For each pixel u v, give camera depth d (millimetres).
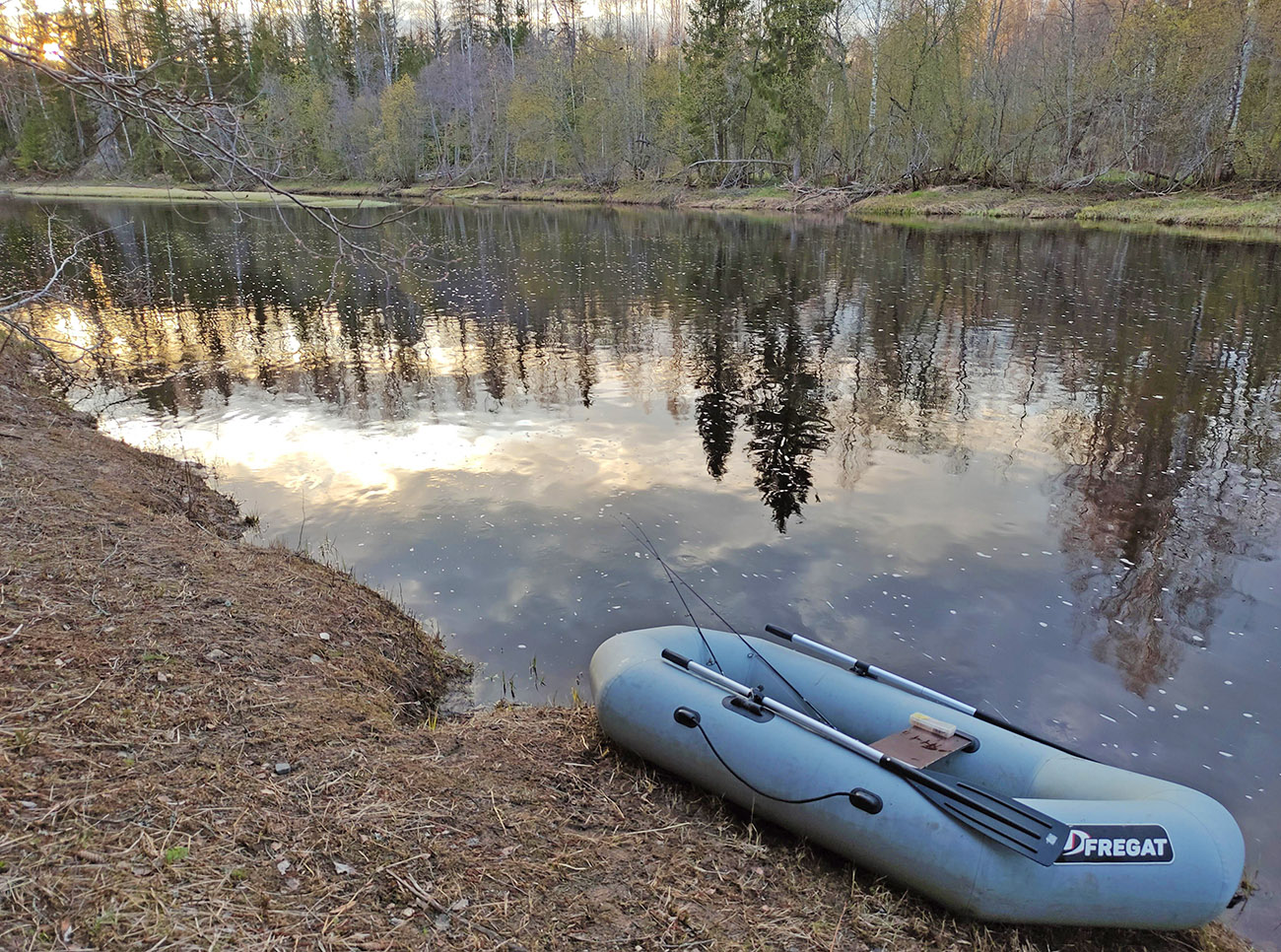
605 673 3424
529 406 9023
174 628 3752
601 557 5574
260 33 36438
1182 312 13398
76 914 2090
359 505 6367
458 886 2541
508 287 17188
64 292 7348
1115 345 11484
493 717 3756
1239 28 26797
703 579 5301
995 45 37500
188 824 2537
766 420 8539
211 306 15023
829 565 5508
